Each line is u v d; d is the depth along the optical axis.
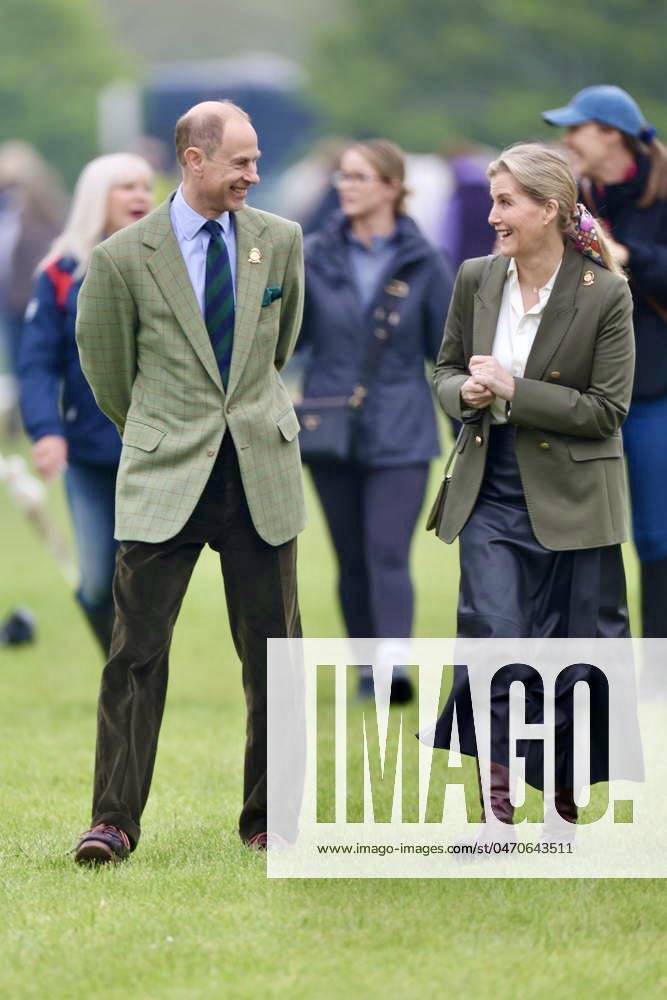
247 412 23.12
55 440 32.31
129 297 23.11
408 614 35.06
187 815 26.67
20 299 75.31
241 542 23.39
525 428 23.31
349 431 34.84
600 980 19.22
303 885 22.38
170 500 22.97
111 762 23.42
